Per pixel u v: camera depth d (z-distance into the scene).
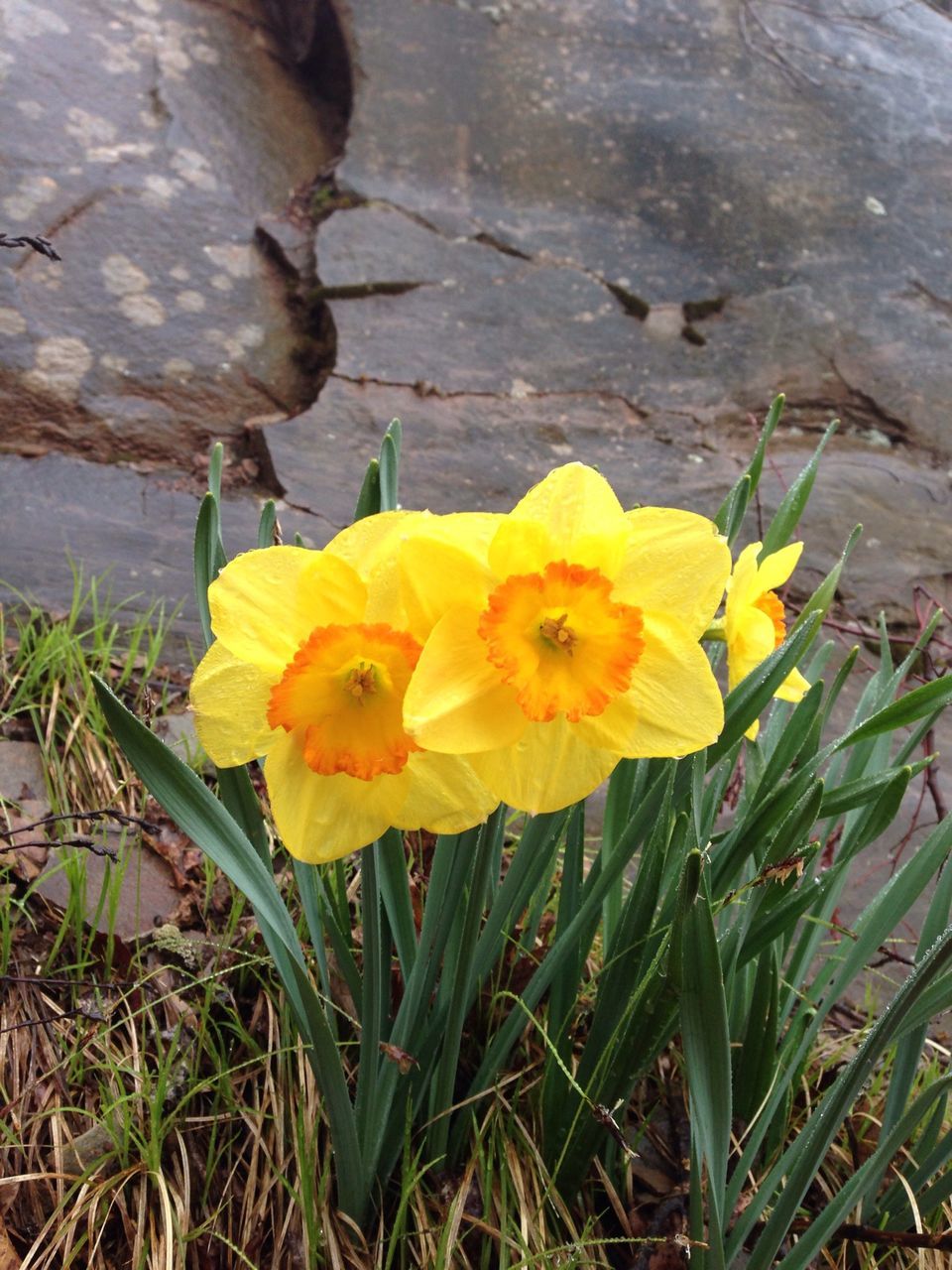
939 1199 0.54
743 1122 0.59
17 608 0.87
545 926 0.68
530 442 1.22
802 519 1.21
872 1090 0.65
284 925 0.46
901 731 0.99
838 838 0.70
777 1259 0.56
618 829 0.55
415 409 1.21
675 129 1.62
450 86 1.58
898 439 1.36
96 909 0.62
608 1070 0.53
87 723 0.75
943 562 1.20
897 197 1.62
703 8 1.83
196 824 0.44
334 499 1.08
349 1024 0.60
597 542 0.41
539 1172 0.56
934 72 1.86
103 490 1.04
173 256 1.28
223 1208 0.56
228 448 1.15
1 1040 0.59
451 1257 0.53
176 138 1.41
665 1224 0.56
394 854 0.52
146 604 0.91
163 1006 0.62
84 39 1.45
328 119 1.58
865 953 0.53
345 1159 0.51
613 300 1.40
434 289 1.34
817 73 1.78
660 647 0.41
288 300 1.31
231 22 1.61
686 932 0.44
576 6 1.75
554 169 1.53
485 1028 0.62
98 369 1.15
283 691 0.40
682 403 1.32
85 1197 0.54
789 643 0.46
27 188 1.26
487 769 0.41
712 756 0.47
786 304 1.44
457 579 0.41
